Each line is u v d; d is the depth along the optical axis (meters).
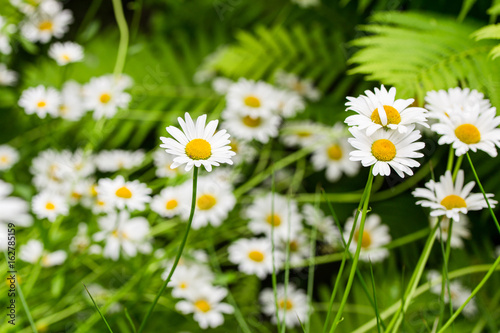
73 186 1.15
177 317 1.17
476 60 1.11
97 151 1.62
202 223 1.15
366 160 0.84
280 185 1.51
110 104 1.31
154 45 1.99
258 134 1.32
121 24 1.38
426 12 1.42
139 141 1.68
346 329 1.15
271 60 1.69
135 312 1.12
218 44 1.98
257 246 1.23
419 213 1.41
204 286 1.11
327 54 1.68
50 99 1.30
